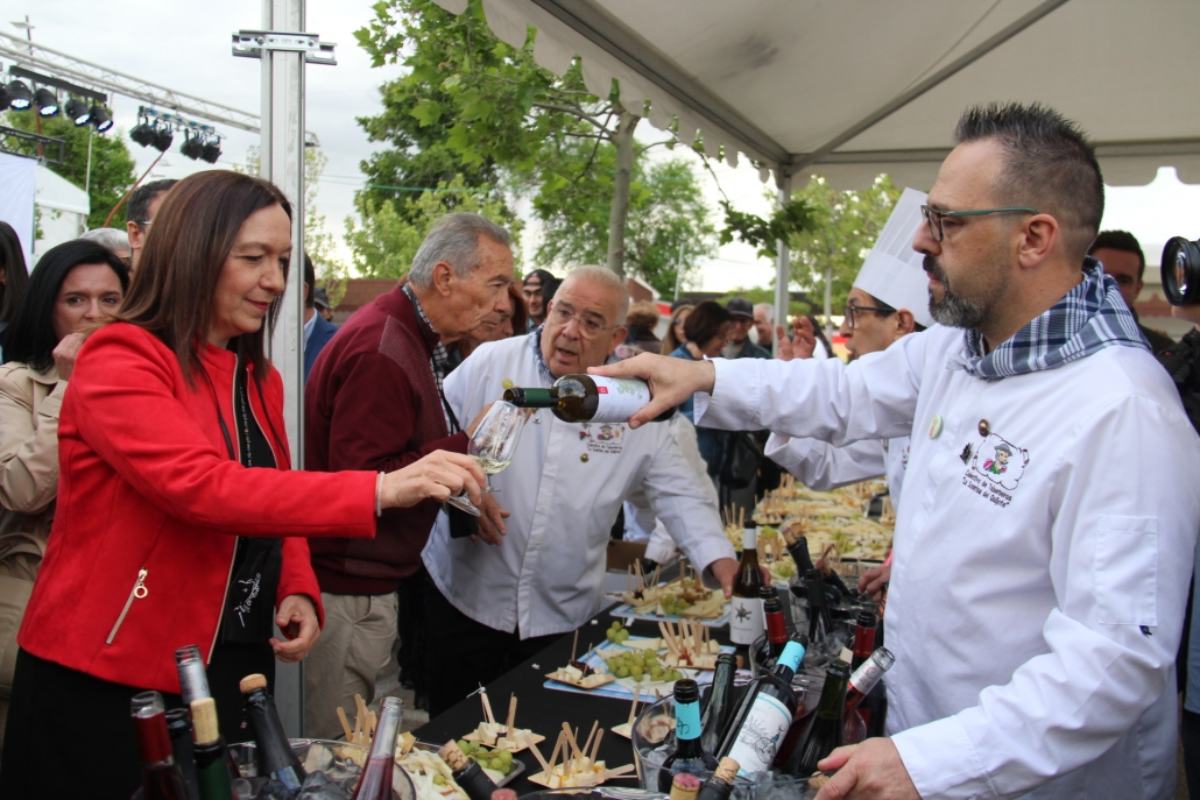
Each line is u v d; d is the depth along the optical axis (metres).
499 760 1.75
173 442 1.57
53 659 1.63
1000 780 1.32
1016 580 1.53
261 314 1.79
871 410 2.07
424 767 1.58
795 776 1.45
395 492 1.58
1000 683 1.55
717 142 4.59
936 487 1.67
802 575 2.43
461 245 2.66
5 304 2.96
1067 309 1.52
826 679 1.66
